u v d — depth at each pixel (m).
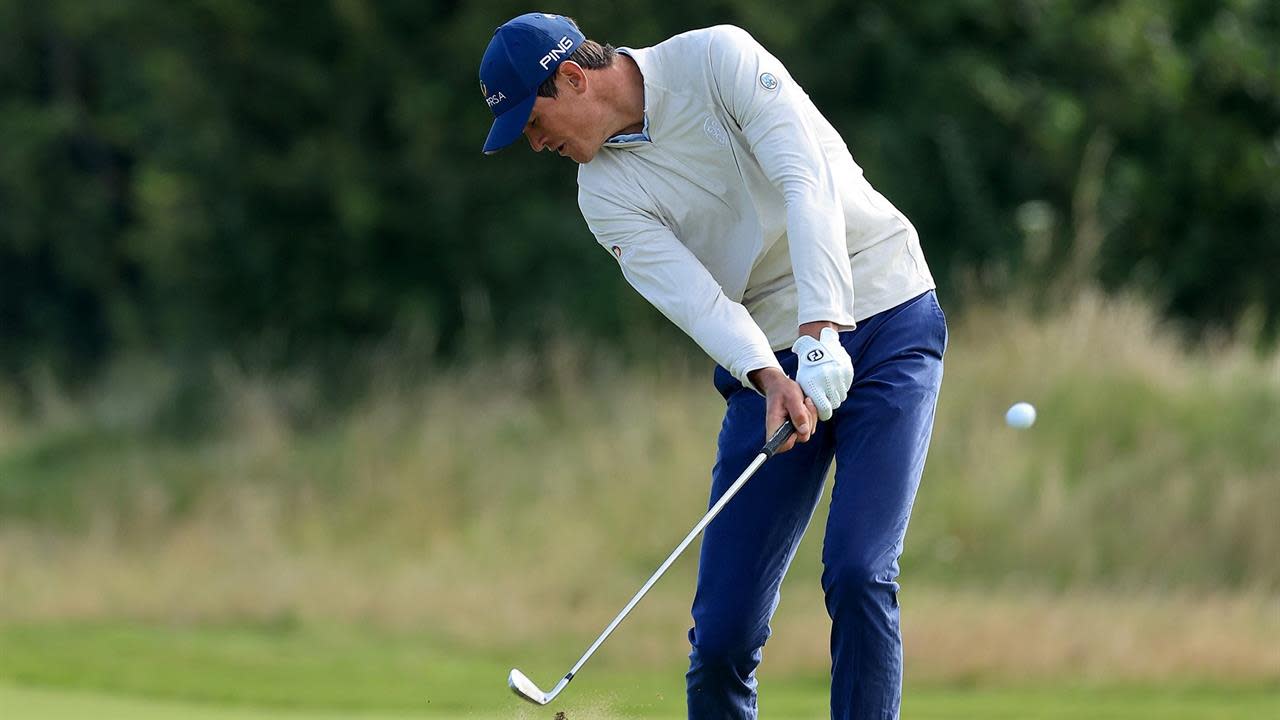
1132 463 31.22
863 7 49.81
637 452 35.00
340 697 19.89
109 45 67.00
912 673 22.47
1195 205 52.16
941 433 32.78
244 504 36.97
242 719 17.31
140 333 60.47
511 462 36.69
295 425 45.56
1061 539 29.75
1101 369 33.59
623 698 19.92
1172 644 23.55
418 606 28.36
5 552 36.47
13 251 70.38
